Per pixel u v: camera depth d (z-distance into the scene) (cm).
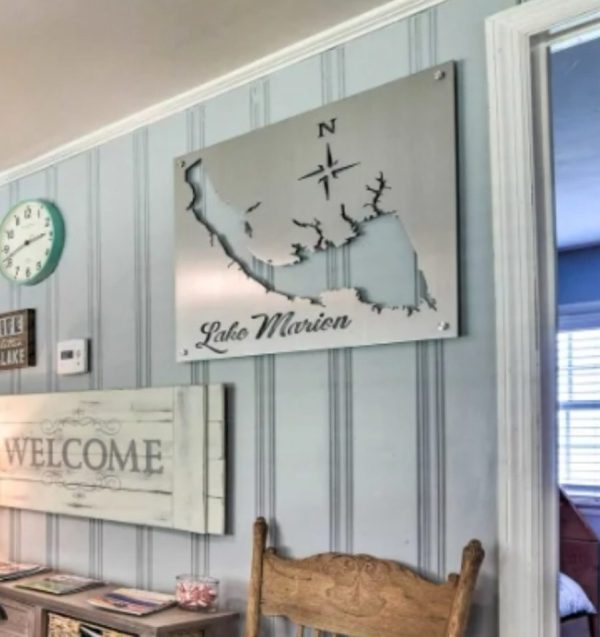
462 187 169
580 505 442
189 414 218
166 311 232
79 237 264
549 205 162
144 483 228
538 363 157
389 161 181
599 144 284
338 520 185
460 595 154
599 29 158
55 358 268
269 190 206
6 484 275
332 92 194
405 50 181
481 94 168
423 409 173
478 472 163
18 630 221
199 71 214
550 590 154
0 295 296
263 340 204
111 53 202
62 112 241
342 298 188
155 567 226
